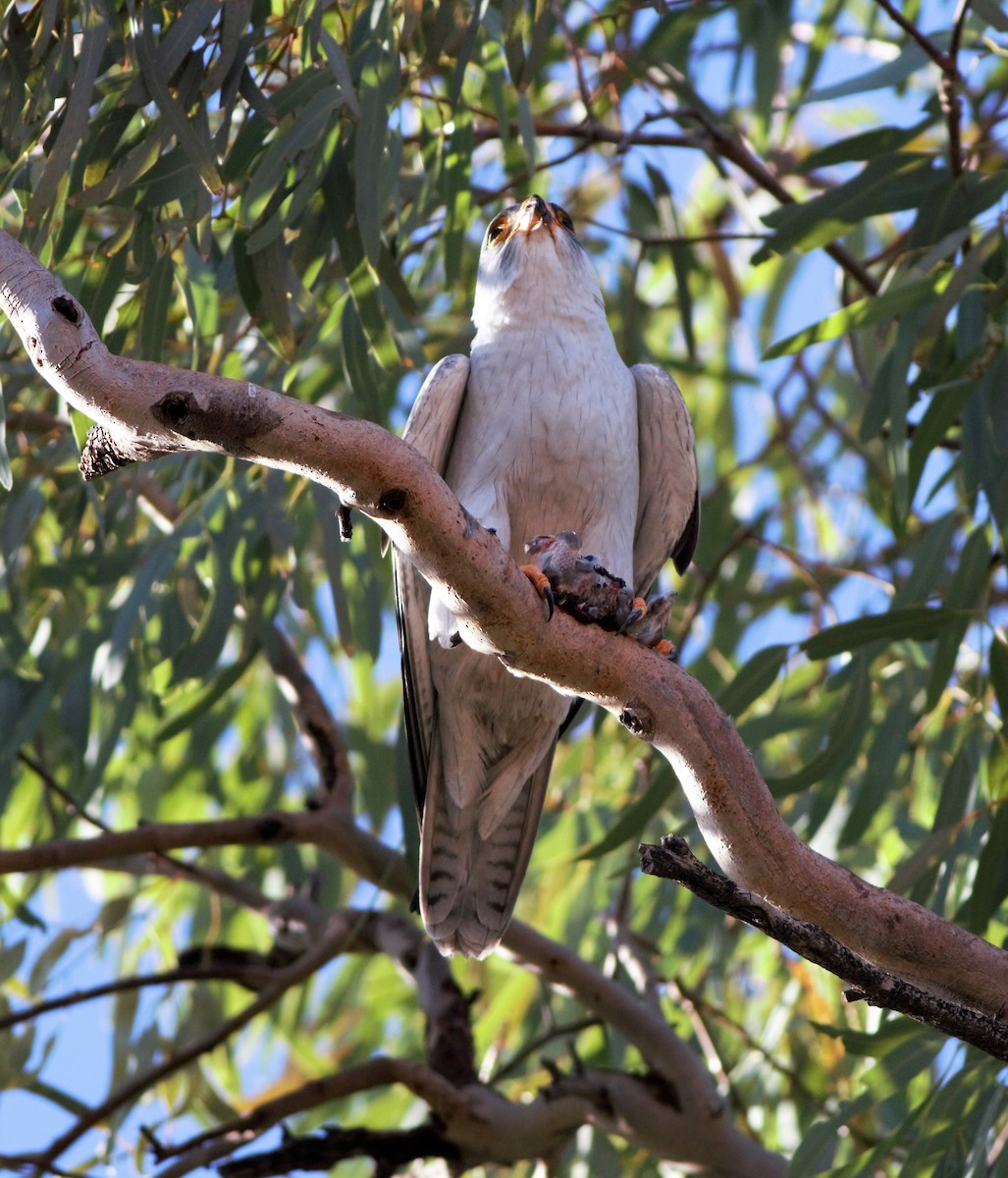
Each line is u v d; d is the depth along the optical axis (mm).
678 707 5863
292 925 10812
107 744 10102
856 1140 9844
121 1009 11289
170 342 10188
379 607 10234
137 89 7258
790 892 5781
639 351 11312
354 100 7227
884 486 11906
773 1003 11680
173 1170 9102
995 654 8609
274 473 9492
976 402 8734
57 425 10289
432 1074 9297
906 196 9094
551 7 9000
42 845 9406
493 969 12469
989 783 8672
